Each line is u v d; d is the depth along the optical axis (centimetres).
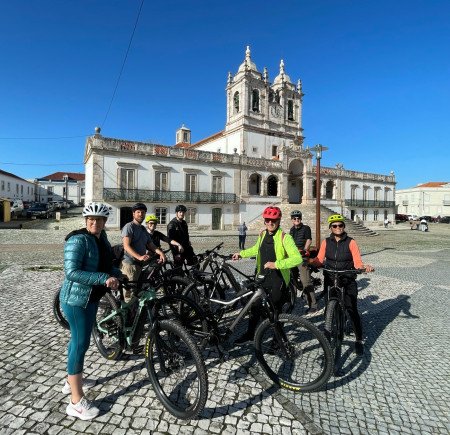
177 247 565
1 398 281
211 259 534
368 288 750
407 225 4894
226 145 4084
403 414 275
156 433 243
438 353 398
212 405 279
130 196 2634
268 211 364
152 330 287
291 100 4238
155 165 2770
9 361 347
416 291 726
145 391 297
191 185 2992
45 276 776
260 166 3450
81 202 7050
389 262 1205
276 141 4025
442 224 5275
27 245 1427
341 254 403
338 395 302
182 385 280
